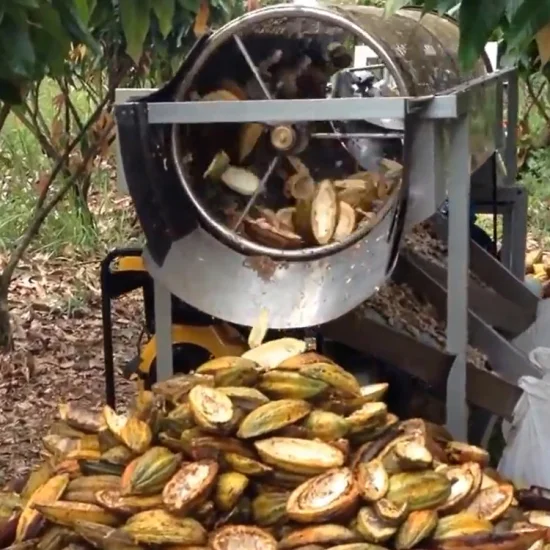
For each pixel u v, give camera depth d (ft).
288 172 10.02
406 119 8.37
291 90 9.90
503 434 12.05
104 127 23.36
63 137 24.73
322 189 9.68
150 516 7.32
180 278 9.44
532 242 27.76
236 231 9.64
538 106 25.11
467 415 10.28
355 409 8.18
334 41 9.91
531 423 10.12
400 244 8.86
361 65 12.17
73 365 19.62
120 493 7.58
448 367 9.29
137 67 20.21
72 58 21.40
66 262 25.27
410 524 7.30
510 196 15.96
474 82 11.03
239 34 9.30
